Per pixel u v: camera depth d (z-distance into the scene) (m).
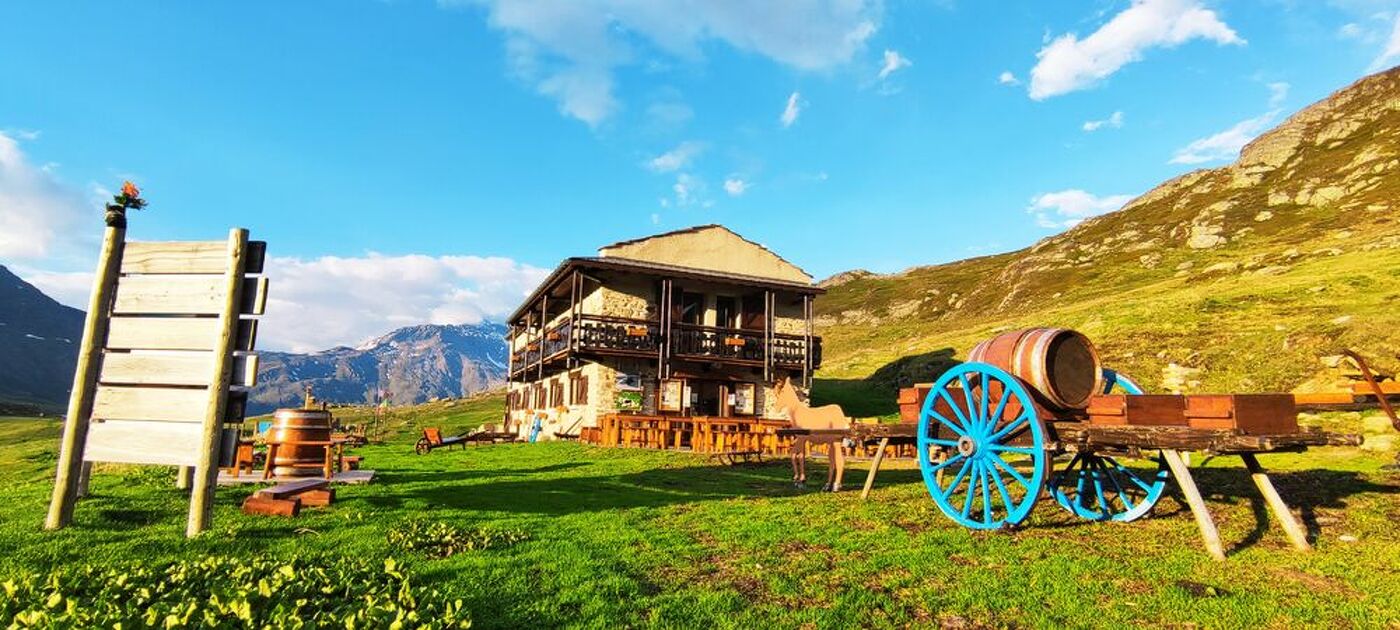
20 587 4.07
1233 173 82.12
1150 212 81.38
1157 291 38.16
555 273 24.31
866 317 75.75
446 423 42.34
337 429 27.97
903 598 4.71
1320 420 14.23
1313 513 7.46
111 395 6.45
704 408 25.11
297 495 7.61
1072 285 54.44
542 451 17.81
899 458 16.28
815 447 17.19
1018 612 4.46
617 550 5.84
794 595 4.74
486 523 6.91
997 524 6.82
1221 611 4.46
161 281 6.59
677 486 10.50
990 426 7.02
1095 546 6.18
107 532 5.98
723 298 26.62
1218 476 10.12
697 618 4.23
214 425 6.17
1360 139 72.06
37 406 124.25
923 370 30.92
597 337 23.23
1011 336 7.48
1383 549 5.96
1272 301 23.86
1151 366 20.70
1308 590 4.92
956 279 79.19
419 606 4.12
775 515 7.65
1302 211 56.44
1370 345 15.91
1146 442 6.13
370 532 6.30
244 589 4.08
